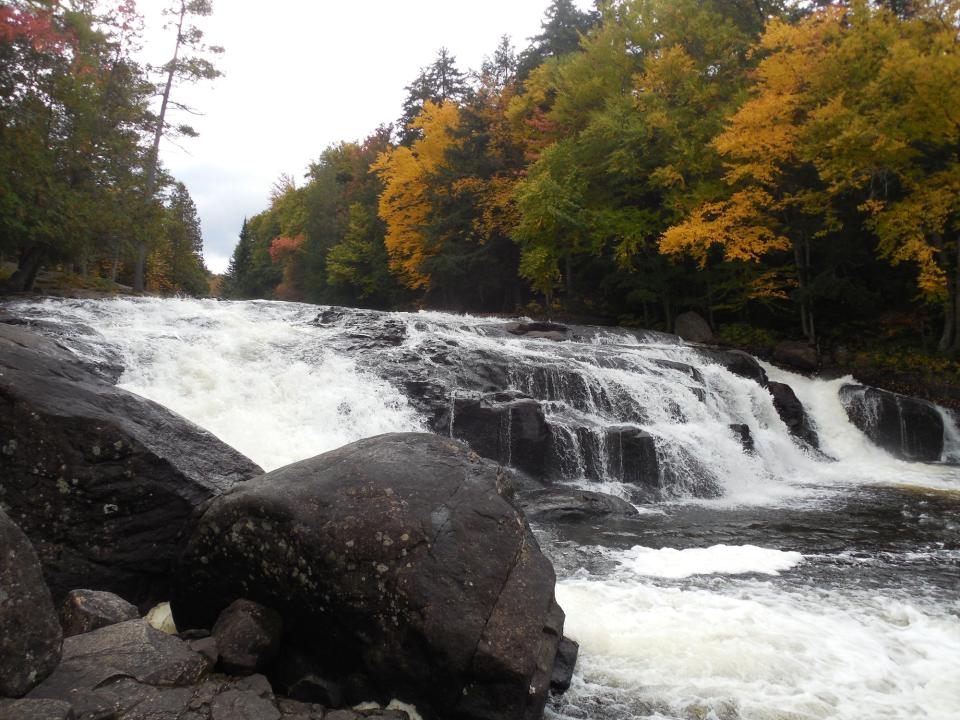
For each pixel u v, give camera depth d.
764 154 19.58
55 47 16.89
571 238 25.50
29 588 3.04
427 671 3.69
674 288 25.27
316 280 49.22
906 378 18.36
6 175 16.41
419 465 4.56
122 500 4.79
